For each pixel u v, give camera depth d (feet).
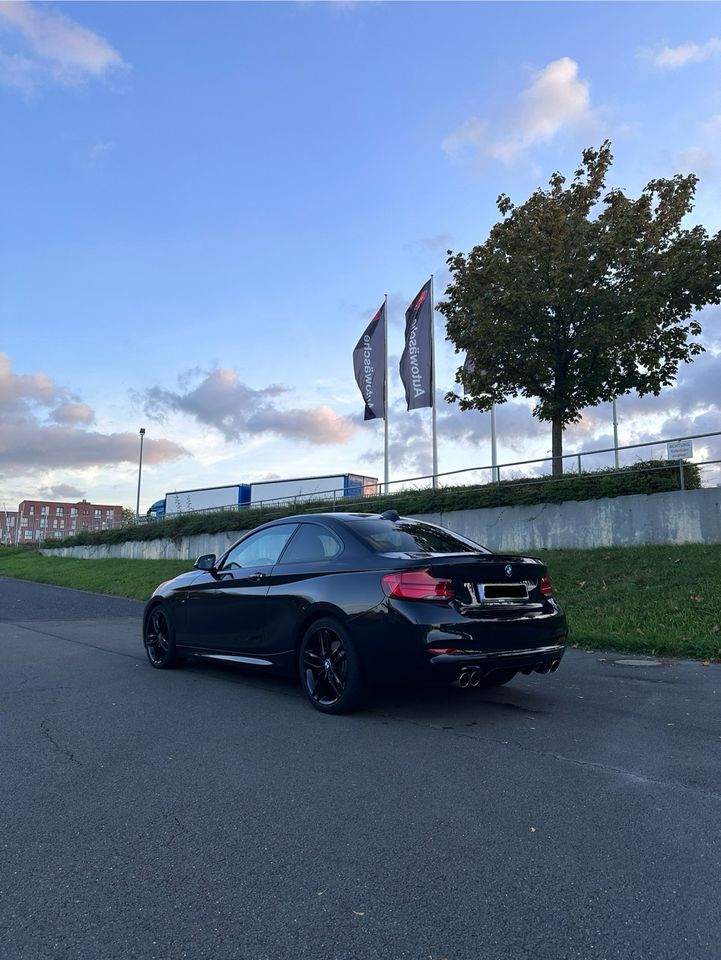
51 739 16.14
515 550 55.11
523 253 51.37
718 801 12.00
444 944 7.97
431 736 16.03
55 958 7.80
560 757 14.43
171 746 15.51
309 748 15.23
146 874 9.69
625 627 30.76
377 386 86.74
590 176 56.08
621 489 51.11
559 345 51.96
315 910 8.71
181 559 99.35
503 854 10.12
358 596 17.54
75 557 130.62
